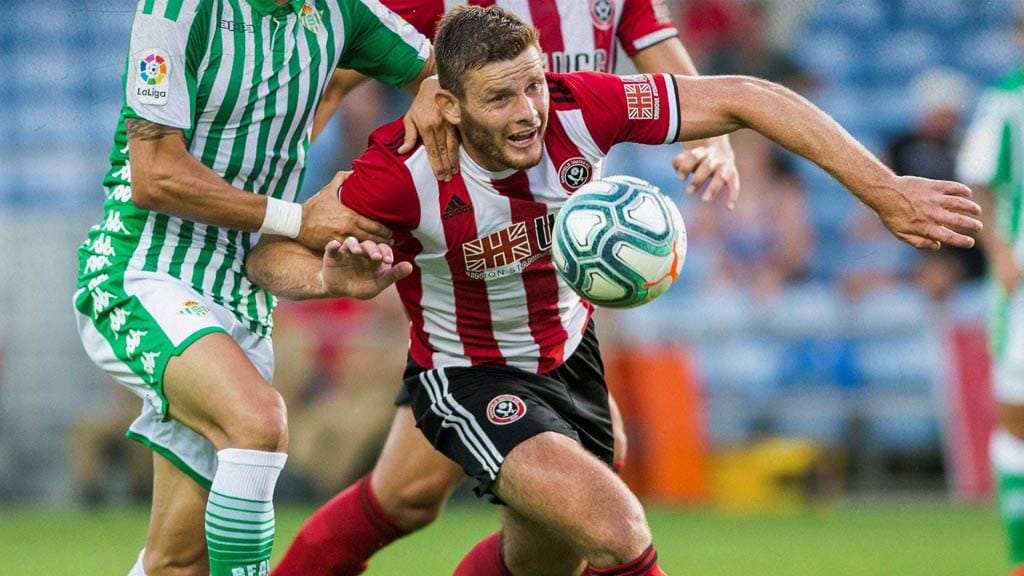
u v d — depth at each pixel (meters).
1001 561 30.05
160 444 18.62
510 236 17.14
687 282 47.47
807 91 54.97
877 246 49.12
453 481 20.34
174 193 17.25
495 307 17.84
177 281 18.25
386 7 19.42
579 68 20.84
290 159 18.88
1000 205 30.12
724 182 20.78
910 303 46.06
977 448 42.06
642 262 16.08
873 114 57.66
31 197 54.16
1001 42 60.34
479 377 17.94
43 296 44.28
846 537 34.47
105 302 18.20
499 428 16.86
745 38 55.00
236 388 17.06
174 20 17.27
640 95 16.89
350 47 19.00
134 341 17.83
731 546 32.84
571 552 18.66
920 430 43.34
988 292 44.66
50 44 57.22
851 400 43.53
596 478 15.95
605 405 19.19
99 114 56.22
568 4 20.55
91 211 50.88
